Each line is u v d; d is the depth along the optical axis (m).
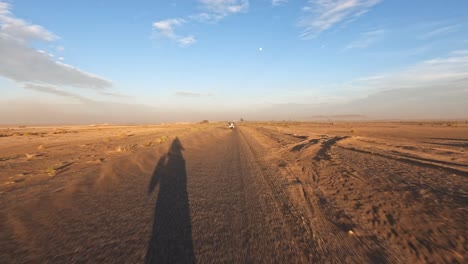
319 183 9.91
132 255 4.45
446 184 8.57
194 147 24.06
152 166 13.90
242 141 31.62
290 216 6.39
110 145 24.97
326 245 4.84
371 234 5.35
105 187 9.41
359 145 23.52
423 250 4.62
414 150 19.33
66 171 12.12
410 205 6.75
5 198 7.87
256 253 4.51
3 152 20.78
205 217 6.33
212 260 4.27
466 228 5.23
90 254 4.50
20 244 4.92
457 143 26.36
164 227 5.71
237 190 8.95
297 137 36.94
